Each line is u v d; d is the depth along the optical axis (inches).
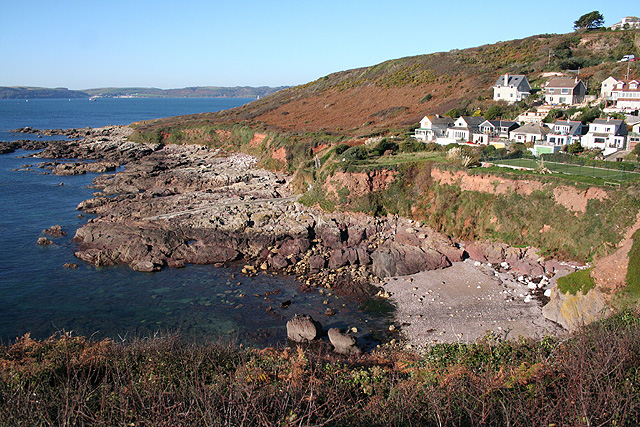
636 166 1936.5
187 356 880.9
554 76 3730.3
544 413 581.3
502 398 636.1
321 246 1943.9
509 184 1860.2
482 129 2881.4
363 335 1288.1
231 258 1852.9
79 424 589.3
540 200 1772.9
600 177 1791.3
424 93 4375.0
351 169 2194.9
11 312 1405.0
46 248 1935.3
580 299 1269.7
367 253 1824.6
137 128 5280.5
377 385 764.6
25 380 711.7
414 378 762.2
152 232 1927.9
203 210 2201.0
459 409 617.6
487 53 4948.3
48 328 1314.0
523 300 1472.7
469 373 718.5
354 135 3280.0
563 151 2420.0
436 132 2994.6
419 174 2162.9
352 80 5846.5
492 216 1868.8
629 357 684.7
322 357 1053.8
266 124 4375.0
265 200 2436.0
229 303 1488.7
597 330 869.2
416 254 1744.6
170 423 560.1
